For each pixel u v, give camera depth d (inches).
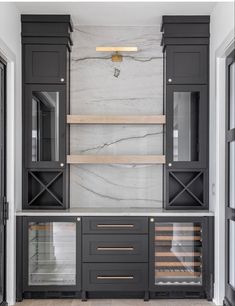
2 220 172.7
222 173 179.3
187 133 197.0
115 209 199.5
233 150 163.2
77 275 183.9
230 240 167.6
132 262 183.8
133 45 208.7
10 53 175.9
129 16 197.0
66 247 187.2
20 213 183.6
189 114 197.2
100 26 208.8
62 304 178.7
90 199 208.1
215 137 182.1
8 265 179.5
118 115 208.7
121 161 196.1
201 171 196.9
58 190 202.4
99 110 208.4
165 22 196.1
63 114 195.9
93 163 197.8
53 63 196.2
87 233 183.9
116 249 183.9
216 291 179.3
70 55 209.2
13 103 182.1
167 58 196.9
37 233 187.9
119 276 183.8
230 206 167.8
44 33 195.2
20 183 193.5
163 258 185.6
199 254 186.1
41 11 190.9
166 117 196.9
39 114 196.4
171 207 197.2
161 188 207.9
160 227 185.3
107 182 208.4
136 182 208.4
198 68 196.7
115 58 203.5
